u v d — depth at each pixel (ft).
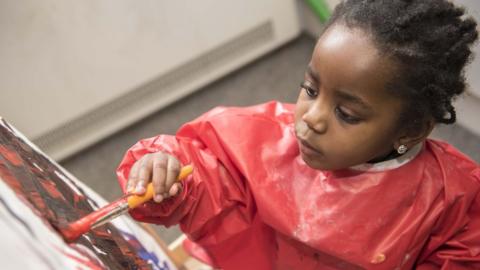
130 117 5.30
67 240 1.33
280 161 2.12
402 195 1.99
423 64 1.67
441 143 2.19
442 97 1.77
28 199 1.29
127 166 2.07
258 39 5.68
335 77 1.65
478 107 4.49
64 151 5.11
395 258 2.01
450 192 2.01
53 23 4.44
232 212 2.19
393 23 1.64
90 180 4.93
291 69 5.70
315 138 1.76
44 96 4.74
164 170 1.77
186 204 2.00
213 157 2.15
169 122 5.36
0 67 4.43
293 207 2.06
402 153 1.96
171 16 4.97
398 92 1.68
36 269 0.97
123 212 1.64
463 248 2.11
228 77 5.71
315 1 5.40
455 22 1.78
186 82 5.46
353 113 1.69
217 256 2.38
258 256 2.35
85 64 4.78
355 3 1.73
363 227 2.01
